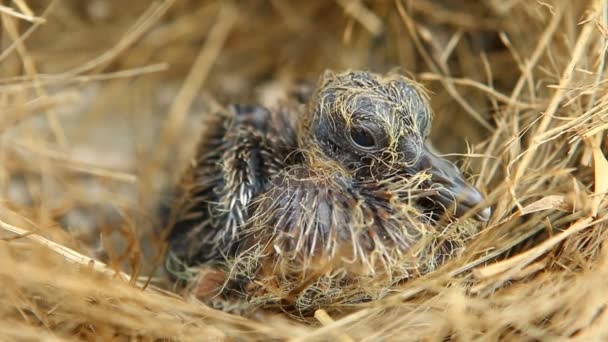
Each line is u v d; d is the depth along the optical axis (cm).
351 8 31
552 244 23
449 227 24
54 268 23
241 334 23
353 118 24
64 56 31
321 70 32
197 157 27
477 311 23
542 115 25
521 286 23
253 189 25
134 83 32
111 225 27
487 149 26
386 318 23
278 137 26
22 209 25
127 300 23
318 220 24
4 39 29
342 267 23
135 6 32
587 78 25
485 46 29
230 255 25
